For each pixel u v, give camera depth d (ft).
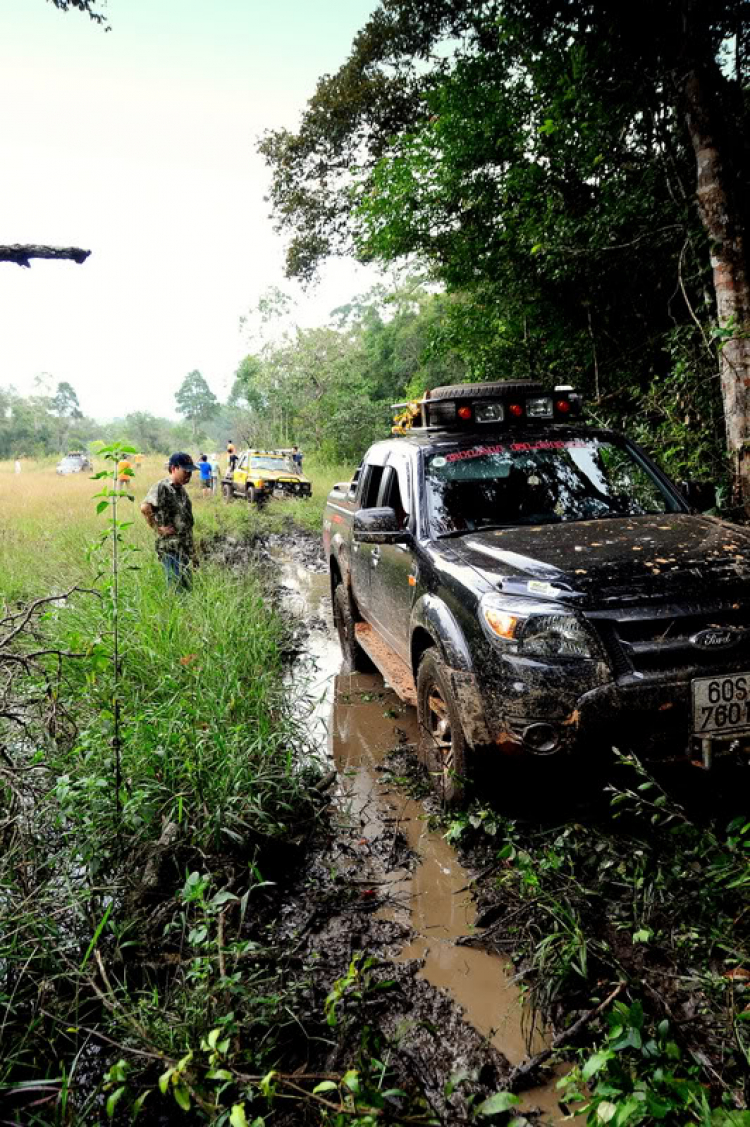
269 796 12.27
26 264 8.22
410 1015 8.15
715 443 21.24
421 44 46.03
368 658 20.38
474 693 10.82
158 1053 6.98
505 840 10.64
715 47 22.76
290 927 9.73
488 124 29.07
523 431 15.37
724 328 19.65
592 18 23.91
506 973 8.76
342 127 52.06
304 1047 7.66
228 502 71.87
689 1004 7.72
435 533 13.64
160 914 9.46
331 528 22.59
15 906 8.66
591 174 26.91
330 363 129.49
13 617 11.78
